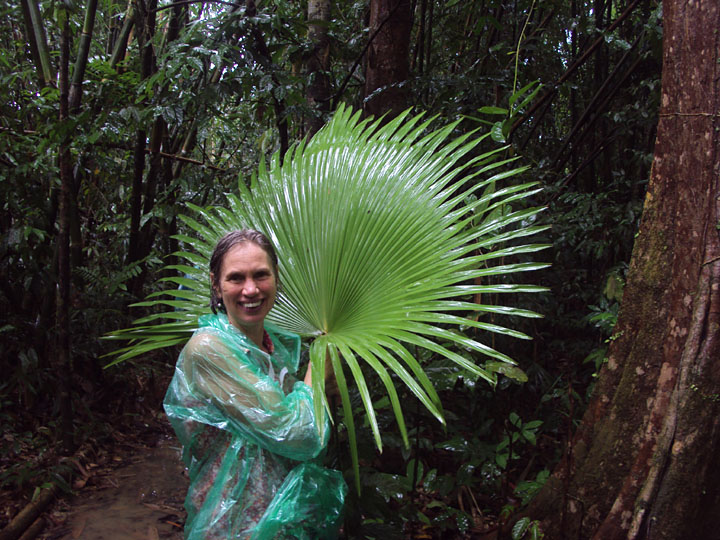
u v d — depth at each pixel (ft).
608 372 5.98
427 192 5.73
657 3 10.55
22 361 11.95
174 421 4.99
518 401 11.17
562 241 12.60
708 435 5.14
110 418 13.17
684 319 5.33
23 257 12.17
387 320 4.95
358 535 6.70
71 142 10.90
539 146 16.93
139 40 12.76
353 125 6.98
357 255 5.68
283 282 6.09
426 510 8.82
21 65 14.16
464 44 15.62
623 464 5.75
